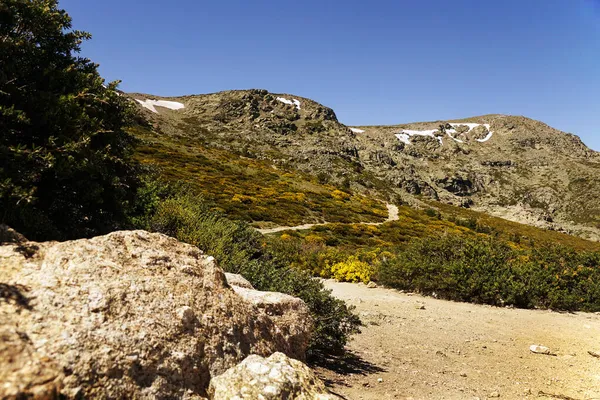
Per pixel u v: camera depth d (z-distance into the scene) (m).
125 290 2.87
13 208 3.81
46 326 2.36
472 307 11.66
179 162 53.34
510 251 15.78
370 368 5.61
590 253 15.98
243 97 149.25
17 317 2.32
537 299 12.33
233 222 11.95
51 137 4.03
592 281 13.34
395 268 14.16
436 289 13.17
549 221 103.12
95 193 4.66
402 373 5.52
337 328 6.03
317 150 111.06
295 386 2.98
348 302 10.98
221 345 3.17
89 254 3.04
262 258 10.89
